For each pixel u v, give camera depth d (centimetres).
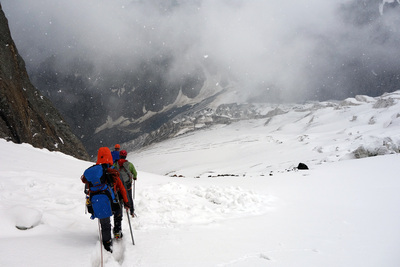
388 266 330
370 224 574
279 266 332
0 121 2222
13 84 2605
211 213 700
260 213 723
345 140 10000
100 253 382
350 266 333
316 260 355
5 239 375
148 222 581
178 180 1327
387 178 1293
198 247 405
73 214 580
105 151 450
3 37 2823
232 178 1530
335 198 950
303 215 691
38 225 463
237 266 331
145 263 340
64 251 354
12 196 651
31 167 1009
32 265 290
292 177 1512
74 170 1162
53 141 2994
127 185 611
